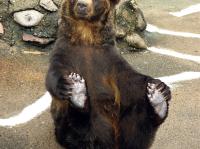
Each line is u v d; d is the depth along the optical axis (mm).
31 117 5996
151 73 7012
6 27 7289
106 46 5359
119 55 5398
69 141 5293
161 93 5055
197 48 7832
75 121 5184
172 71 7094
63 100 4949
